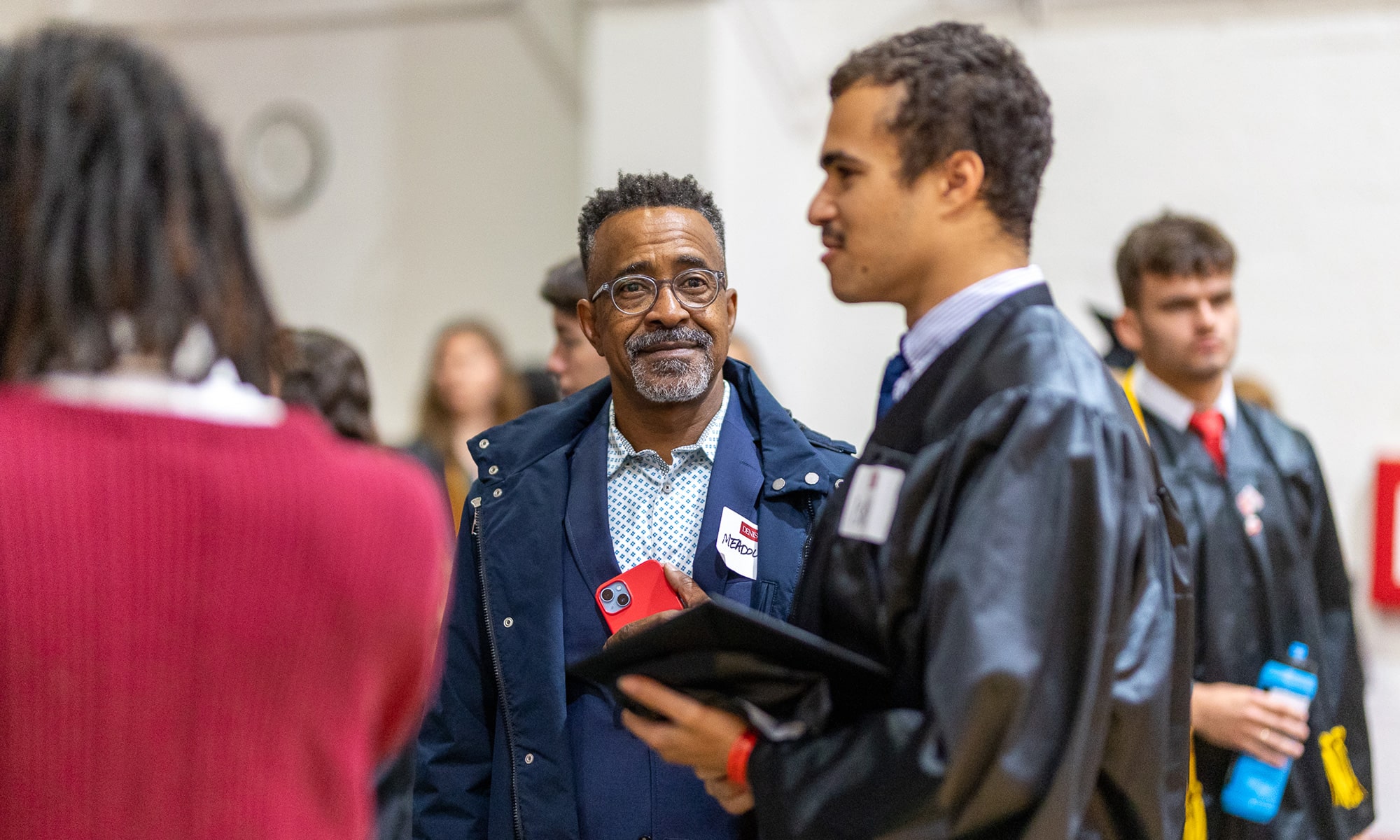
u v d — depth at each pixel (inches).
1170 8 215.8
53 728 35.8
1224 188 212.7
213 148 42.1
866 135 58.9
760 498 81.0
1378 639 197.9
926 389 58.7
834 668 55.2
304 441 41.2
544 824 75.5
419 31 251.4
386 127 252.1
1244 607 98.7
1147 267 105.0
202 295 40.3
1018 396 54.7
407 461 46.3
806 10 235.8
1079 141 218.7
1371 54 207.5
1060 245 218.7
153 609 36.9
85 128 39.2
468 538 85.3
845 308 233.5
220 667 37.6
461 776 82.4
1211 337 103.2
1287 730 90.6
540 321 243.8
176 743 37.0
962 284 59.3
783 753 55.1
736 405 85.7
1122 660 53.6
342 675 40.4
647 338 80.1
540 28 244.2
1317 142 209.2
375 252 250.8
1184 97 214.8
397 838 87.3
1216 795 94.6
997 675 48.6
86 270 38.3
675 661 57.7
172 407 39.4
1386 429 203.6
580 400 88.1
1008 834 50.0
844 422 231.6
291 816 38.7
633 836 74.8
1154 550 56.7
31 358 38.6
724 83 202.7
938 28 60.3
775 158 229.9
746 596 78.4
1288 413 208.1
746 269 209.3
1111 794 54.9
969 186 58.3
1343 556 107.0
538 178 244.8
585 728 77.3
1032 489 52.3
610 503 83.2
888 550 56.1
